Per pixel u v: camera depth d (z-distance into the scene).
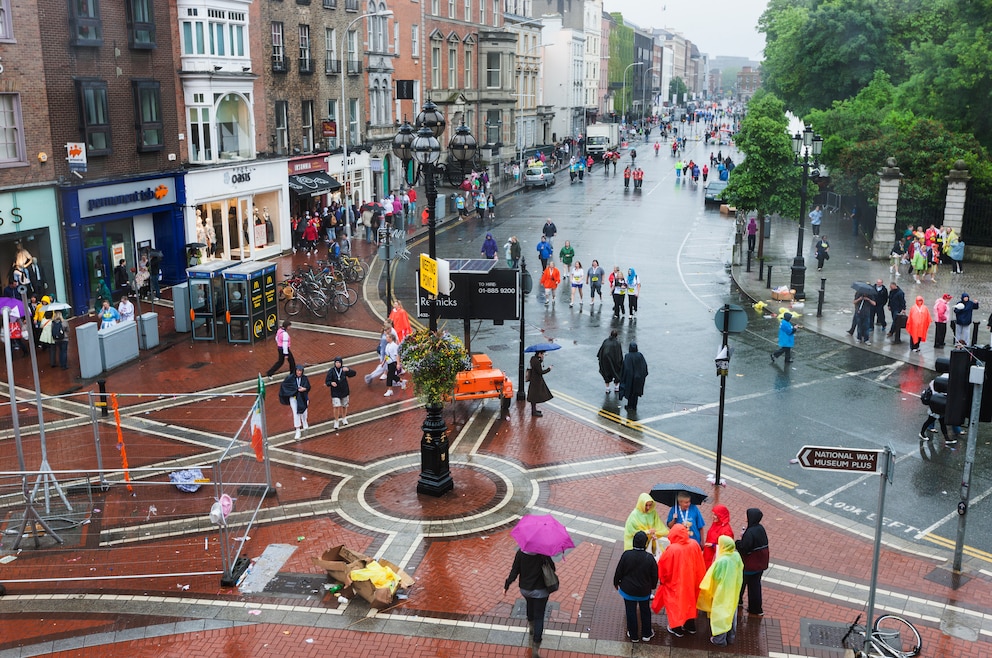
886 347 24.53
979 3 41.00
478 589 11.90
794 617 11.21
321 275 29.69
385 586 11.41
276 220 38.28
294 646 10.55
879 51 59.69
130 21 28.48
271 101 37.78
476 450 17.22
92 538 13.56
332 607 11.44
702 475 15.99
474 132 69.69
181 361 23.30
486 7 70.44
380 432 18.19
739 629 10.91
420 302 21.20
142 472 16.14
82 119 26.56
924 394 17.41
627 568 10.39
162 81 30.56
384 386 21.23
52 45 25.48
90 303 27.92
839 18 58.78
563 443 17.59
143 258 29.58
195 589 11.91
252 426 15.00
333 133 42.28
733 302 30.22
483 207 49.50
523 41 85.00
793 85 64.25
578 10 109.81
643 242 41.91
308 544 13.24
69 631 10.92
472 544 13.23
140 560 12.80
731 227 46.94
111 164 28.31
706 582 10.45
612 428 18.47
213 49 32.41
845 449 9.68
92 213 27.31
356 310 29.16
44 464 14.23
